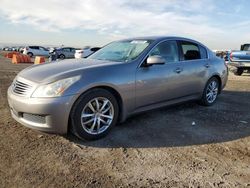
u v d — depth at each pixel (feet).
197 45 19.22
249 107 20.75
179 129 15.24
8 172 10.15
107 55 16.47
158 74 15.46
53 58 64.23
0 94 22.90
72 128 12.67
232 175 10.44
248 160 11.75
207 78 19.36
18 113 12.84
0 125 14.94
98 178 9.98
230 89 29.43
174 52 17.10
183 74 17.13
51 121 11.96
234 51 45.60
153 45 15.81
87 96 12.59
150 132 14.61
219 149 12.80
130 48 16.21
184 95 17.71
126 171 10.52
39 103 11.83
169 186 9.61
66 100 12.00
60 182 9.64
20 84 12.92
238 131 15.28
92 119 13.03
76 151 12.10
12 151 11.87
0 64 63.00
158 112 18.30
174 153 12.20
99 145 12.80
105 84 13.12
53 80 12.16
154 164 11.13
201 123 16.40
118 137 13.79
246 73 50.34
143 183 9.75
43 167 10.62
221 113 18.71
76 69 13.03
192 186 9.64
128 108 14.35
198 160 11.59
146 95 15.01
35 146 12.45
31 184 9.45
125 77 13.89
